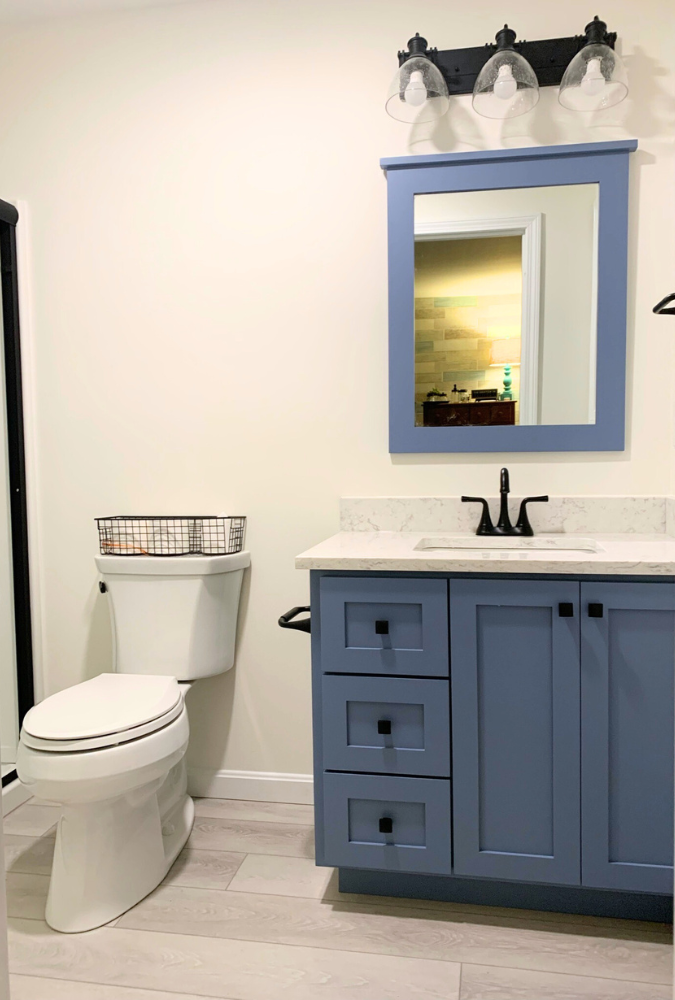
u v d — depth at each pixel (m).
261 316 2.06
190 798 2.06
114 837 1.57
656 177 1.85
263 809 2.06
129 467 2.15
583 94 1.76
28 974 1.38
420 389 1.97
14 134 2.15
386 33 1.95
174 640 1.94
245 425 2.08
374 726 1.53
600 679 1.44
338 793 1.55
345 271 2.01
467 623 1.48
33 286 2.16
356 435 2.03
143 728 1.52
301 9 1.99
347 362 2.02
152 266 2.11
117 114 2.10
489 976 1.36
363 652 1.53
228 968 1.39
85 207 2.13
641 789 1.44
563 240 1.88
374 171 1.98
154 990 1.33
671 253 1.85
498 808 1.50
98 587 2.18
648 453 1.89
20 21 2.13
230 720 2.12
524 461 1.95
